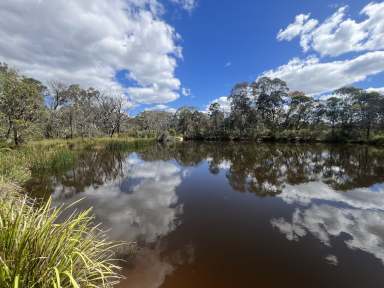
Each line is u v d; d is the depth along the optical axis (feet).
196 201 22.27
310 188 26.99
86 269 6.10
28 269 5.02
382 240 14.39
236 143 109.81
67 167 36.35
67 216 16.81
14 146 41.55
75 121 96.58
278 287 10.11
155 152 69.05
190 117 173.17
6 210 6.55
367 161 46.01
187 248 13.35
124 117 125.49
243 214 18.97
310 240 14.47
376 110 94.84
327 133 103.76
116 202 21.20
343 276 10.85
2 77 39.06
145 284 10.05
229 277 10.74
